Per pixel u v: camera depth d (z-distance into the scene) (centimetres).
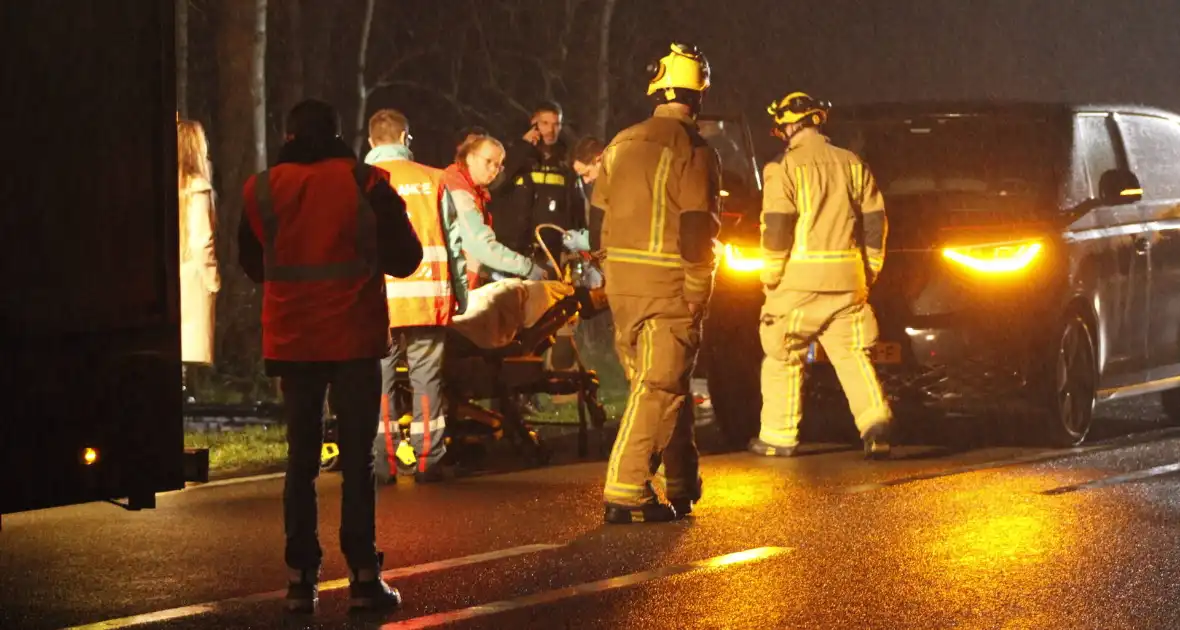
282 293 1434
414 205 2080
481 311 2230
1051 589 1470
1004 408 2381
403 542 1734
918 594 1454
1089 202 2494
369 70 5500
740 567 1580
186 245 2298
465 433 2261
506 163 2761
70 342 1148
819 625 1351
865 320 2297
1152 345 2606
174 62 1188
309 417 1437
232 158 3475
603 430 2673
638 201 1814
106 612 1430
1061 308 2364
